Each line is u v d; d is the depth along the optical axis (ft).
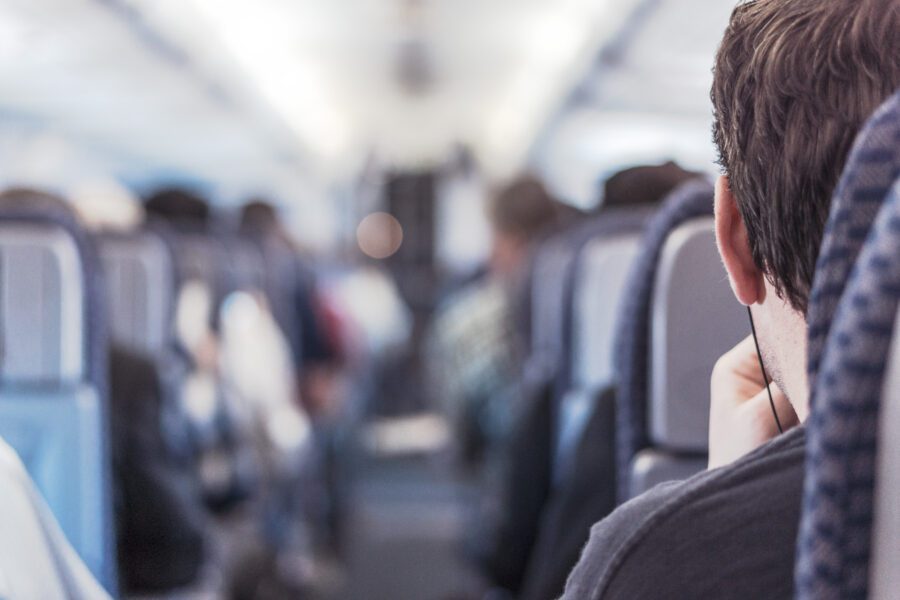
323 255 34.47
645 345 3.64
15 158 31.91
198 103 32.04
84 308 4.83
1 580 2.20
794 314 1.91
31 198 7.57
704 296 3.49
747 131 1.93
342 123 49.60
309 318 15.70
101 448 4.90
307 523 15.51
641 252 3.58
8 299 4.71
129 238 7.78
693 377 3.53
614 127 31.35
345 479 17.26
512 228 12.05
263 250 13.74
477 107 45.39
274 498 11.92
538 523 7.32
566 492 5.46
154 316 7.75
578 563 1.81
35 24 21.45
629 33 22.21
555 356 6.81
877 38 1.76
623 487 3.73
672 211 3.51
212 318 10.52
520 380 8.92
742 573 1.53
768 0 1.97
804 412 1.90
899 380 1.10
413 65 36.32
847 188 1.24
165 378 7.57
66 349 4.76
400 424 30.27
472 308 11.82
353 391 19.97
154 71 26.68
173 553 6.84
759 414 2.53
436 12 28.73
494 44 32.76
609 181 6.86
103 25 21.59
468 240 47.65
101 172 39.22
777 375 2.08
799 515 1.52
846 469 1.13
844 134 1.74
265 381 11.10
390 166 50.57
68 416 4.75
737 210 2.07
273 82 34.68
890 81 1.73
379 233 48.06
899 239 1.09
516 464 7.29
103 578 4.92
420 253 47.75
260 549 11.10
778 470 1.57
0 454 2.43
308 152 48.01
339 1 27.50
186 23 23.75
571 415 6.24
